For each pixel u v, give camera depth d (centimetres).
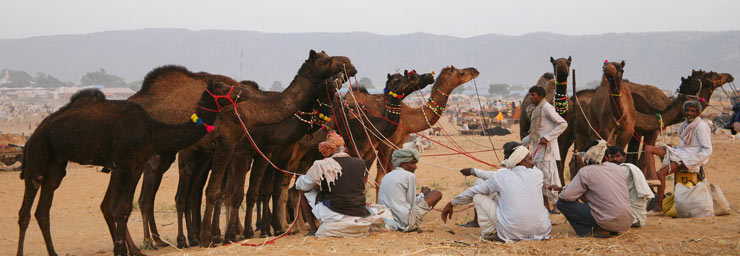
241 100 730
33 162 740
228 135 791
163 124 714
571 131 1159
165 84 845
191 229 891
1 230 1106
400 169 827
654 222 834
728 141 2288
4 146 2086
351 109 948
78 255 869
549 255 642
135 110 725
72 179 1831
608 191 720
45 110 9338
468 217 971
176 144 718
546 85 1180
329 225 740
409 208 803
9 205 1407
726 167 1577
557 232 788
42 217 761
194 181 885
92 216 1267
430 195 785
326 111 844
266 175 902
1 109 8706
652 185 904
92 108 730
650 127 1130
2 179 1814
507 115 4425
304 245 691
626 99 1038
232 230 817
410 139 2545
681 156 874
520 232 711
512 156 743
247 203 854
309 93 805
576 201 750
